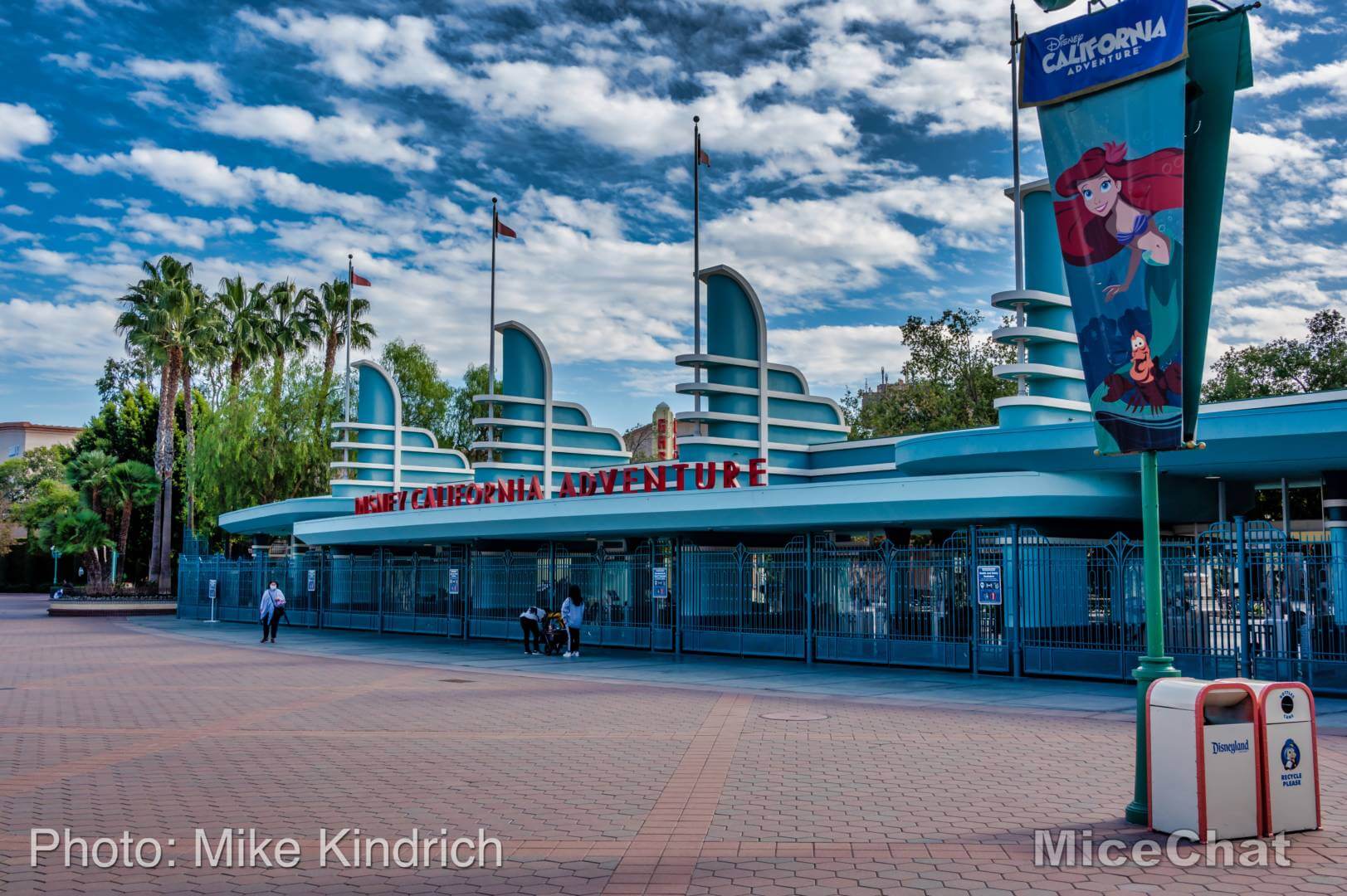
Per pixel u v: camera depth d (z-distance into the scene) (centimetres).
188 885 770
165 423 6225
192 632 3966
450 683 2152
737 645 2662
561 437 3959
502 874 789
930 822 931
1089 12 988
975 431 2133
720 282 3169
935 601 2328
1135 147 958
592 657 2738
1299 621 1884
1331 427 1692
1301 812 880
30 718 1650
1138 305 952
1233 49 955
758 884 751
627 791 1075
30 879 783
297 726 1555
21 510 9300
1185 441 941
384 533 3666
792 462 3209
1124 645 2019
